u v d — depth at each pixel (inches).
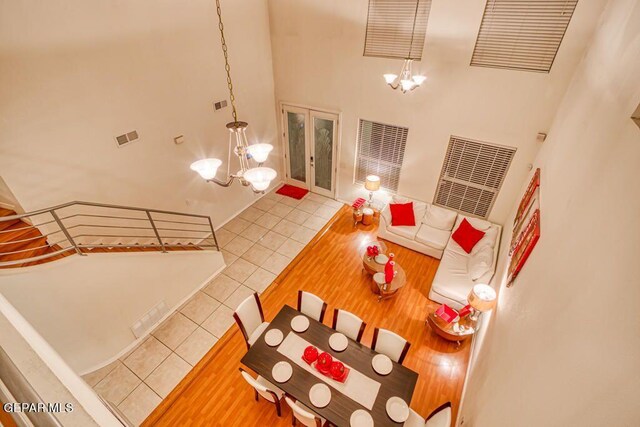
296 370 135.9
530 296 100.3
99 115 168.9
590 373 50.1
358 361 139.9
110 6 158.9
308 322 156.3
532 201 148.9
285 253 250.7
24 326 44.6
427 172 247.8
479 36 186.4
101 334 165.2
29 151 147.1
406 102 228.5
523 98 187.6
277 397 132.3
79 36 151.7
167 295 196.2
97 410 36.9
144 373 169.3
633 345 40.7
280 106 292.7
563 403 55.3
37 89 143.8
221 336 189.0
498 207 228.8
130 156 189.6
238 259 244.2
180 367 172.6
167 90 198.4
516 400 79.5
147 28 177.3
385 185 278.7
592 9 152.7
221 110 240.4
